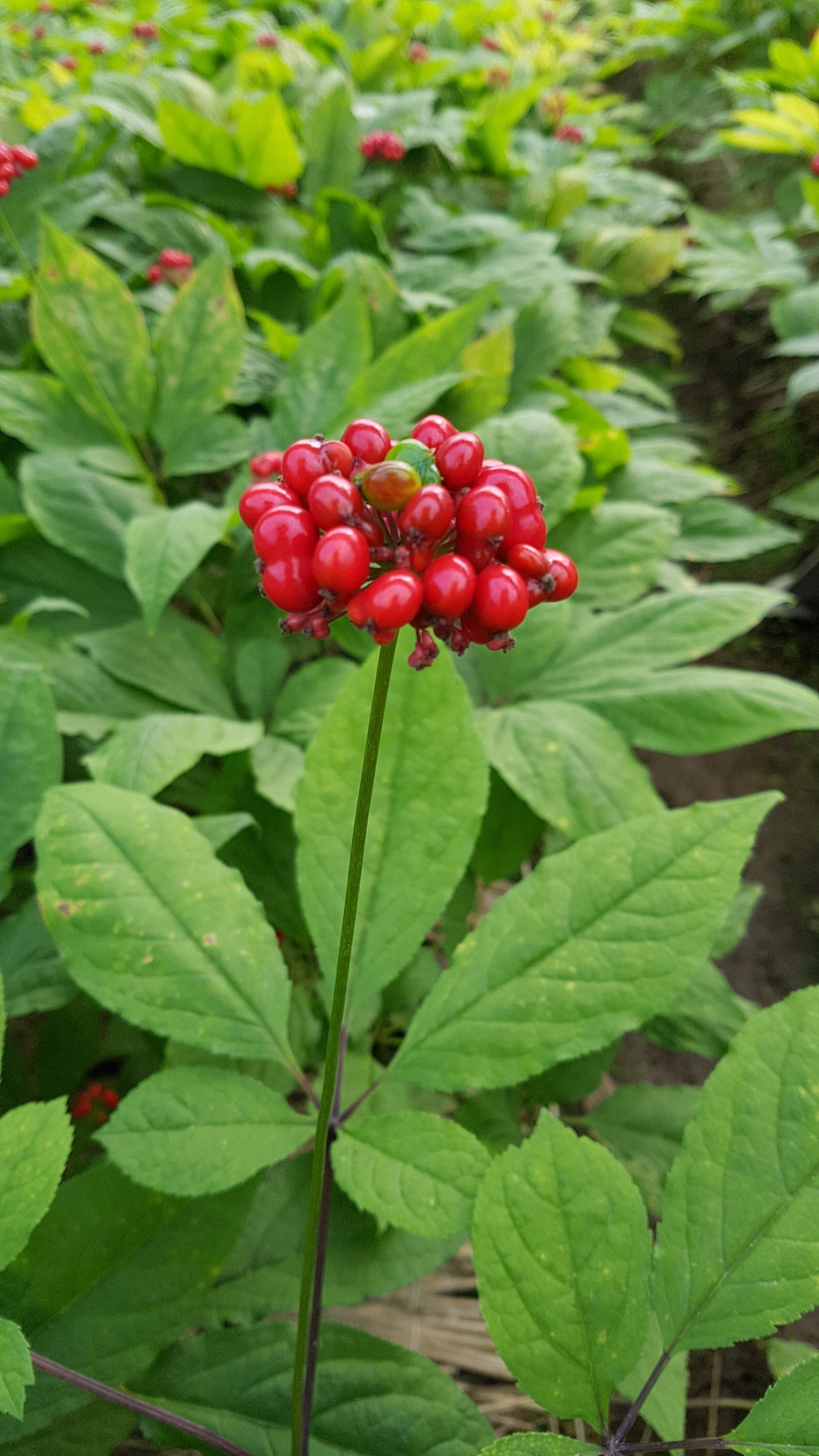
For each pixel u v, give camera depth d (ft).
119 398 1.50
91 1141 1.11
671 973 0.66
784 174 3.22
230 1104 0.71
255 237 2.11
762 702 1.11
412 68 3.05
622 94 4.60
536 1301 0.58
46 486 1.36
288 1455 0.71
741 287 2.55
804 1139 0.58
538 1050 0.67
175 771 1.02
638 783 1.09
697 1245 0.58
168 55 2.91
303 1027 1.13
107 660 1.25
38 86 2.56
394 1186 0.66
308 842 0.79
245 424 1.82
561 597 0.52
